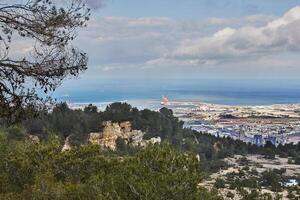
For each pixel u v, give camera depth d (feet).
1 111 23.81
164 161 50.01
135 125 334.65
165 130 370.12
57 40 24.16
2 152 75.05
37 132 228.22
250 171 376.89
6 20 23.09
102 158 70.23
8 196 59.82
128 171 50.42
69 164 71.41
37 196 58.54
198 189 50.65
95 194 55.36
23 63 23.66
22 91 23.86
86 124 314.96
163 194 47.57
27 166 72.43
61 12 24.02
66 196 58.23
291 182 321.93
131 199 49.67
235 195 98.22
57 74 24.32
